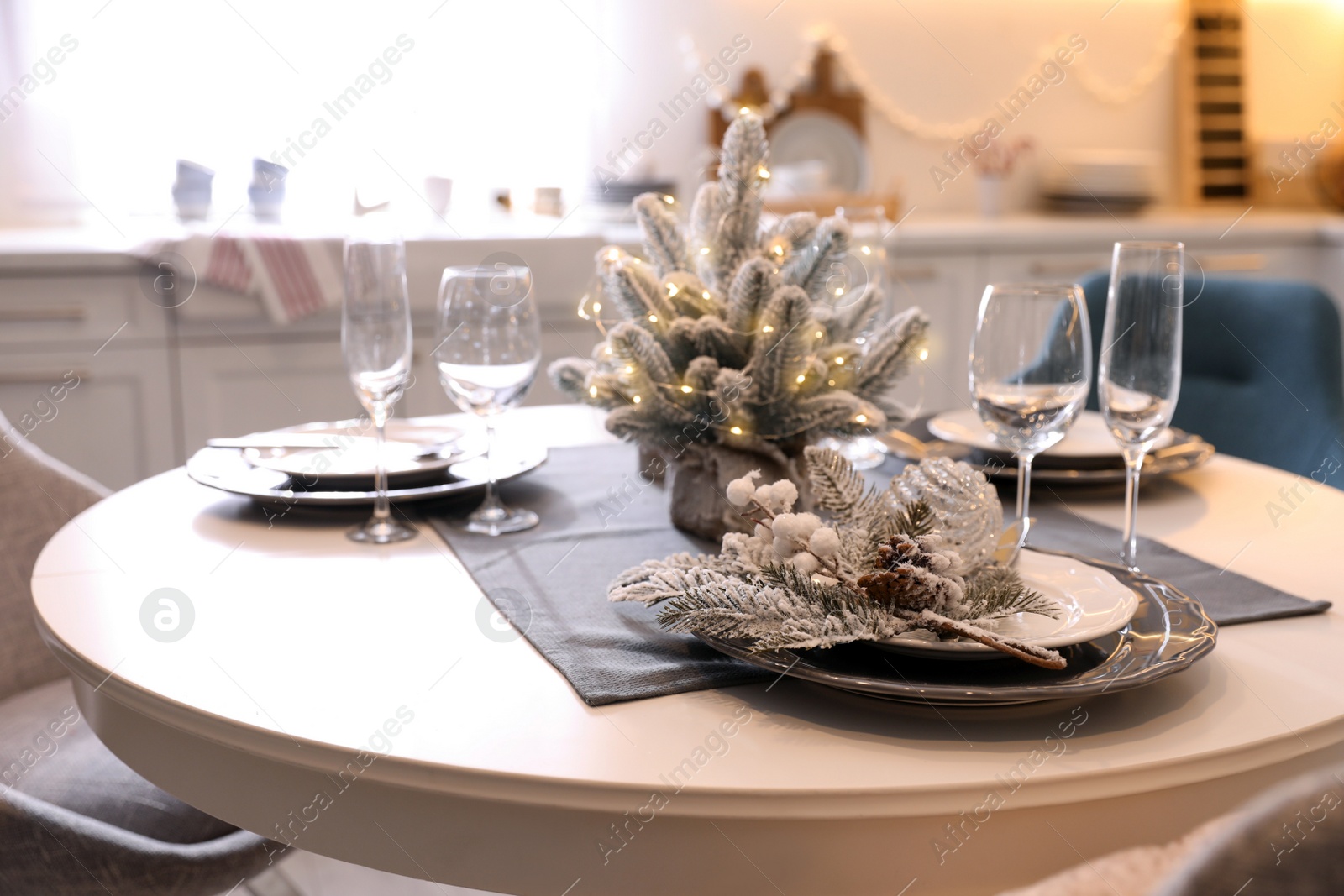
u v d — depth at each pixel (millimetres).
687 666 665
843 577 625
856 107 3010
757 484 871
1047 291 732
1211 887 325
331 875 1580
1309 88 3498
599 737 580
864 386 919
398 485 1019
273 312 2209
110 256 2119
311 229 2385
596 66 2754
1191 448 1122
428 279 2307
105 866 822
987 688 566
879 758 557
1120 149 3375
